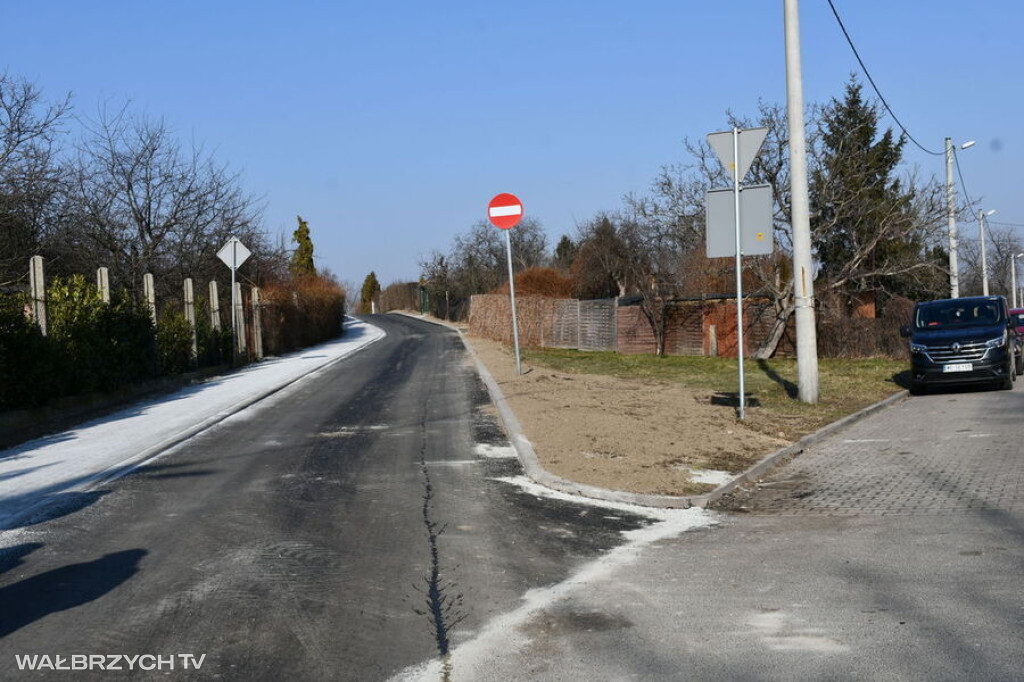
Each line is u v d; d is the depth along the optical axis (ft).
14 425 43.39
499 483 30.32
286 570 20.52
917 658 14.55
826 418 46.16
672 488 29.14
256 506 27.09
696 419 43.29
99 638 16.35
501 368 68.69
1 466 35.04
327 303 144.36
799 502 28.02
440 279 212.02
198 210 95.76
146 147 91.50
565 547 22.63
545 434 37.86
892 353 85.76
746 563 20.88
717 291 98.27
